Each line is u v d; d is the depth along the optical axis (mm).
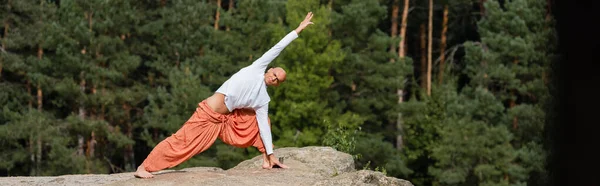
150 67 35938
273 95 28156
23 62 31141
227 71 31562
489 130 28047
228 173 6059
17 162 30234
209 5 34094
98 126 29703
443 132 28625
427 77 36531
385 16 32094
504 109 29703
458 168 28203
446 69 35875
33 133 28297
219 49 32938
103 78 31031
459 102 30203
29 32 31859
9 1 31875
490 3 30781
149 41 35094
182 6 33344
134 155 36969
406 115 31703
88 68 30703
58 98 31359
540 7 29797
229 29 32844
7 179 7027
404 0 37438
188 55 33031
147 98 32344
